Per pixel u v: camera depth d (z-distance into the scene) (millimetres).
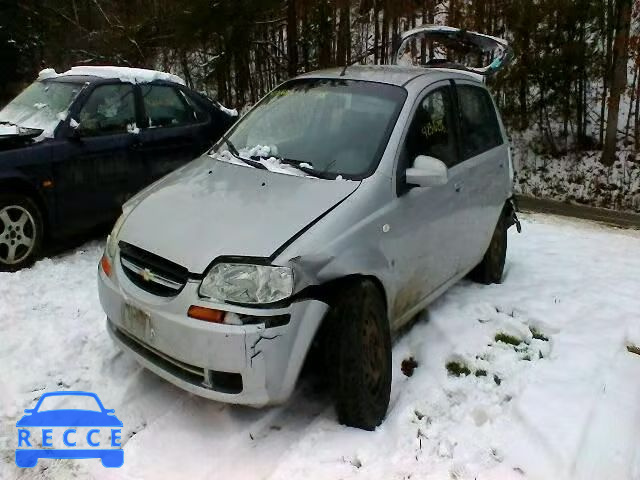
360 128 3846
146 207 3455
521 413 3432
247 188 3471
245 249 2922
